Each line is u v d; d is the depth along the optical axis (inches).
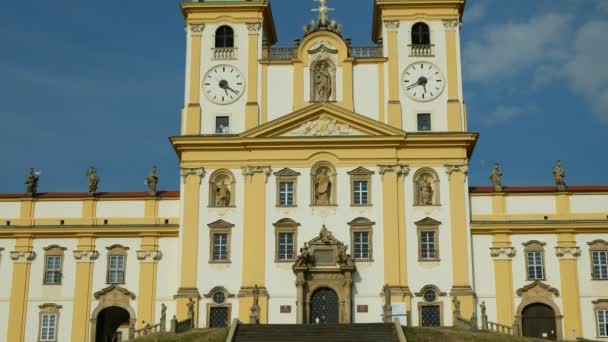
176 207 2994.6
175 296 2819.9
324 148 2915.8
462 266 2819.9
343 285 2778.1
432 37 3021.7
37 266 2950.3
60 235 2972.4
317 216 2864.2
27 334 2893.7
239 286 2824.8
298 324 2544.3
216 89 2999.5
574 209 2920.8
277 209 2876.5
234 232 2866.6
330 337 2395.4
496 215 2910.9
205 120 2972.4
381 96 2972.4
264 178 2903.5
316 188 2891.2
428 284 2805.1
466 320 2655.0
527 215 2910.9
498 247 2876.5
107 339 3058.6
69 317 2903.5
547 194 2935.5
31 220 2984.7
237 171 2918.3
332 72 2997.0
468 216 2864.2
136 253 2950.3
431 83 2982.3
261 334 2426.2
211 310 2812.5
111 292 2915.8
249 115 2965.1
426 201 2878.9
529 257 2878.9
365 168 2896.2
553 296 2839.6
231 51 3029.0
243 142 2913.4
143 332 2677.2
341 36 3021.7
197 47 3038.9
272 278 2819.9
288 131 2935.5
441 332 2444.6
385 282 2802.7
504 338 2394.2
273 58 3019.2
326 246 2817.4
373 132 2920.8
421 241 2849.4
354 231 2854.3
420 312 2785.4
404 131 2896.2
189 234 2869.1
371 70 2997.0
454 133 2888.8
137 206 2997.0
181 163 2925.7
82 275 2935.5
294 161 2910.9
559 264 2869.1
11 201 3006.9
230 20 3056.1
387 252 2827.3
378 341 2358.5
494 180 2952.8
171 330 2498.8
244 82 3002.0
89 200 3004.4
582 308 2832.2
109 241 2965.1
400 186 2886.3
